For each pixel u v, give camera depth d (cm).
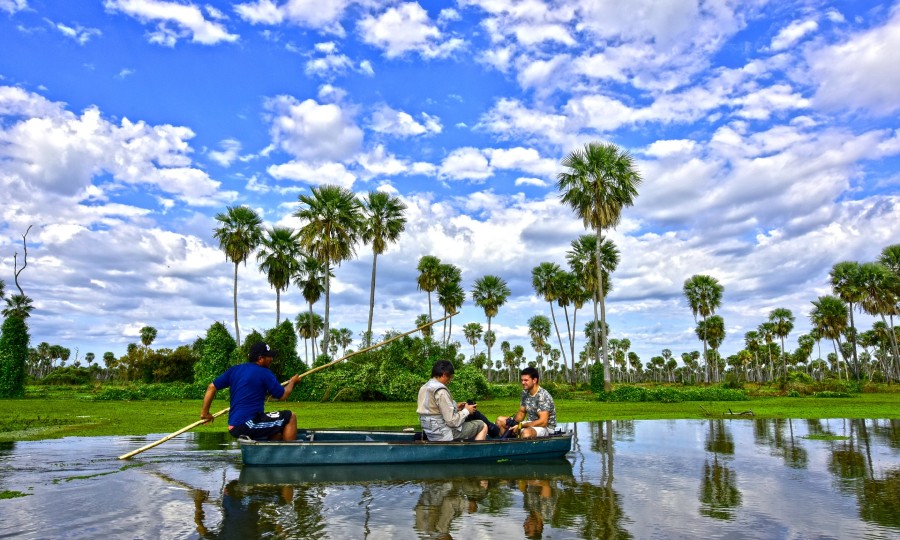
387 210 4153
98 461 699
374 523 404
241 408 673
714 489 539
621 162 3353
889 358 8988
